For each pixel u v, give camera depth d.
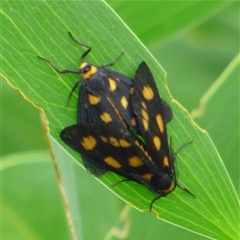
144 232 0.17
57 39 0.15
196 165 0.16
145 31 0.17
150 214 0.17
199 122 0.17
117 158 0.16
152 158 0.16
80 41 0.15
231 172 0.17
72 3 0.15
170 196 0.16
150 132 0.16
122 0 0.17
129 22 0.17
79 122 0.16
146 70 0.16
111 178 0.16
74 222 0.17
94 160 0.16
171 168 0.16
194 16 0.17
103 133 0.16
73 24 0.15
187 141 0.16
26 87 0.15
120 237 0.17
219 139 0.17
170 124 0.16
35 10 0.15
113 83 0.16
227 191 0.16
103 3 0.15
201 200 0.16
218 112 0.17
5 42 0.15
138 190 0.16
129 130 0.16
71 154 0.16
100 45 0.16
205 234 0.16
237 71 0.17
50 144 0.16
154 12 0.17
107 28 0.16
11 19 0.15
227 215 0.16
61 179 0.17
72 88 0.16
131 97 0.16
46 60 0.15
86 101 0.16
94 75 0.16
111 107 0.16
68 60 0.15
